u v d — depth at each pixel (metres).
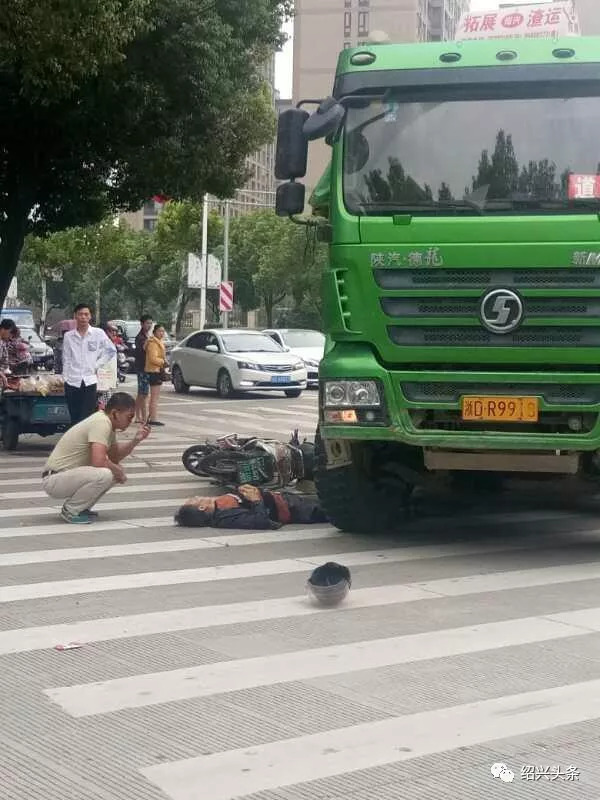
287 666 5.70
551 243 7.77
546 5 8.50
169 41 18.41
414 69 8.21
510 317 7.83
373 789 4.17
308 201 9.64
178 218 51.84
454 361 7.98
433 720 4.91
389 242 8.01
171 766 4.39
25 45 13.93
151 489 12.07
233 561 8.31
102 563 8.18
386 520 9.59
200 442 17.08
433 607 6.97
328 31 81.50
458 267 7.88
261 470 11.48
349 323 8.13
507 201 7.95
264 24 20.34
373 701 5.16
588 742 4.67
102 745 4.62
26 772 4.35
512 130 8.05
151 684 5.40
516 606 7.02
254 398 27.11
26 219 21.50
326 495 9.30
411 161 8.13
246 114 21.56
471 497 11.38
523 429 7.98
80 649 5.98
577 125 7.98
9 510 10.59
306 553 8.69
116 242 48.78
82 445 9.91
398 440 8.11
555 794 4.15
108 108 19.12
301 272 61.06
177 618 6.63
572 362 7.83
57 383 15.17
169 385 31.56
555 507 11.22
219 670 5.62
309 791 4.15
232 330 28.36
